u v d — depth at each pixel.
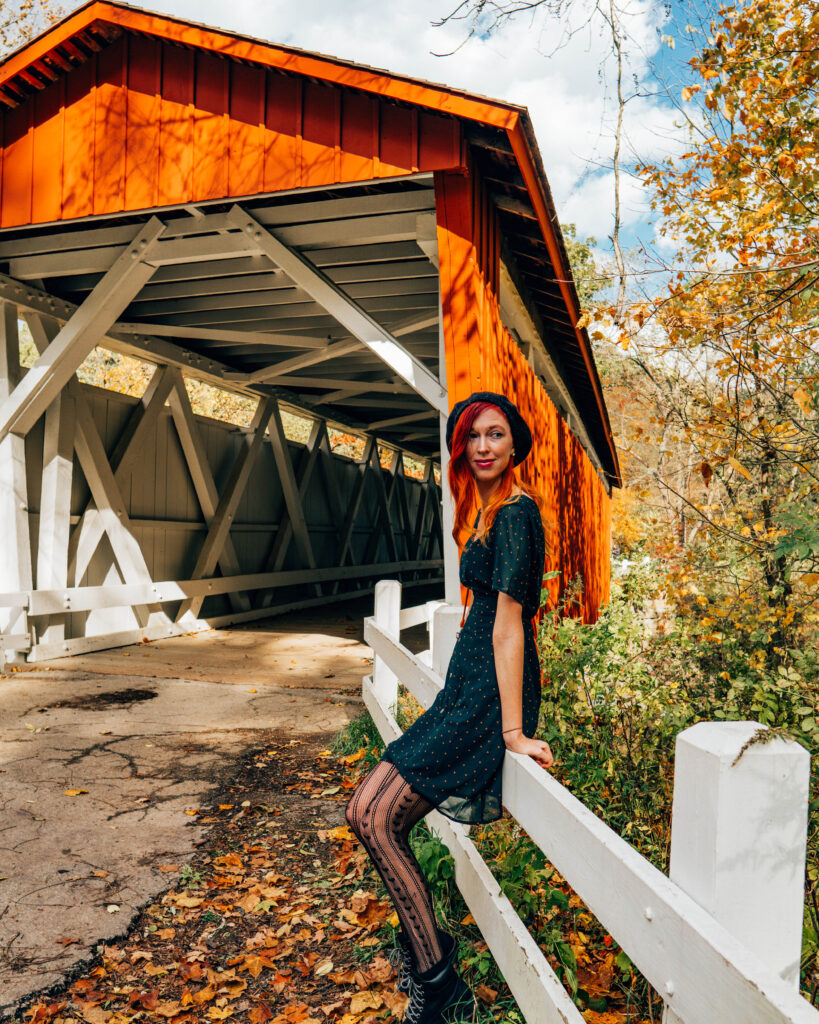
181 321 9.02
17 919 2.97
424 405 13.05
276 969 2.80
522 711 2.01
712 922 1.11
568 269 6.46
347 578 15.33
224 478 11.29
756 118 5.09
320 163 5.36
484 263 5.41
